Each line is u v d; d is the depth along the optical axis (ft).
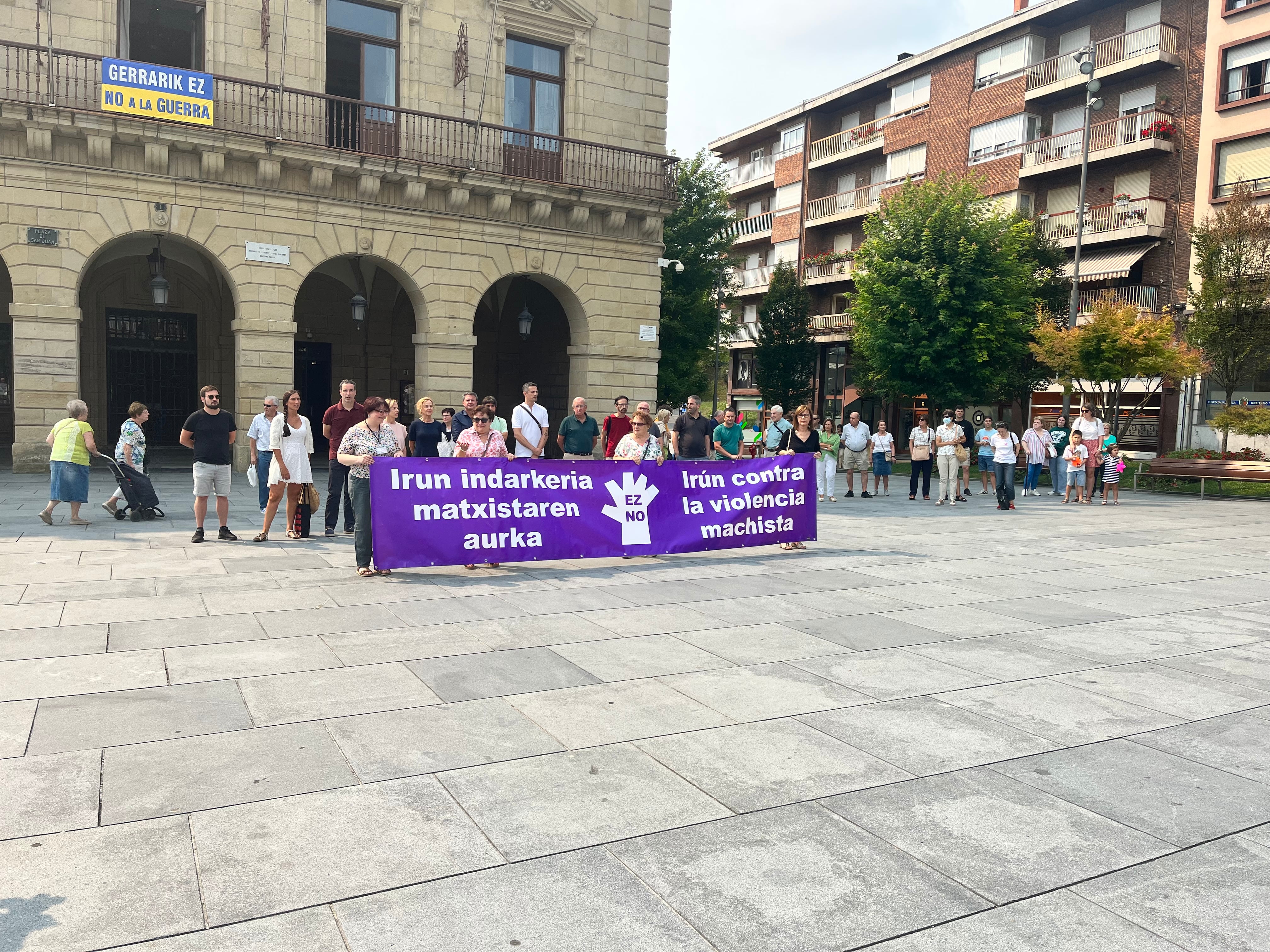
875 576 29.71
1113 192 107.55
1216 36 96.99
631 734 14.38
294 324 62.75
